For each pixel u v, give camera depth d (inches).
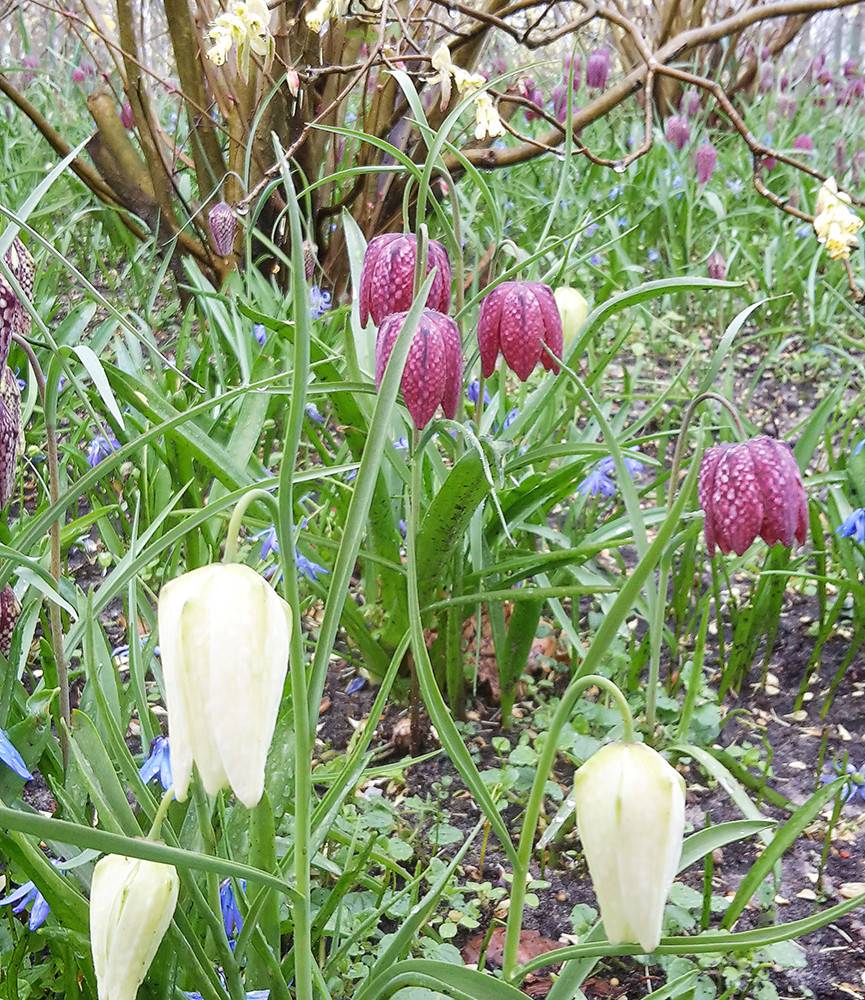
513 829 22.6
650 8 66.0
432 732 24.7
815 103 77.5
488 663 26.3
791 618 29.0
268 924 16.4
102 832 12.1
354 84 30.1
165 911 13.3
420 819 22.6
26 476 33.1
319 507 24.7
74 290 46.1
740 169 58.2
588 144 63.0
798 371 43.7
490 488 21.3
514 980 15.2
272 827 15.3
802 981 19.9
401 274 20.6
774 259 49.4
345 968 19.0
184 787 12.7
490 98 27.5
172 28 39.9
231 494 17.1
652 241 53.1
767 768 23.2
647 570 14.7
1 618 17.7
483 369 22.2
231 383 33.8
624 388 36.3
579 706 25.3
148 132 41.4
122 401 27.3
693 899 21.0
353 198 41.3
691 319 49.3
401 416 24.5
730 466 19.3
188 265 38.3
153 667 21.6
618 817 13.0
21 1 59.0
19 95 38.9
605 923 13.5
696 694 24.0
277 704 12.8
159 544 16.9
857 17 88.8
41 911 16.4
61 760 18.0
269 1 32.9
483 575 23.7
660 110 68.9
